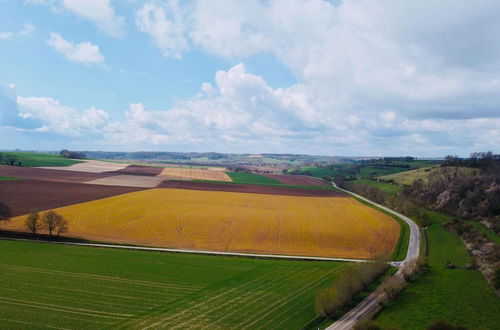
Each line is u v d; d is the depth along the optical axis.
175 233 76.81
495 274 48.91
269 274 53.75
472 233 77.38
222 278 51.59
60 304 41.19
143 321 38.03
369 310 42.56
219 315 40.03
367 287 49.81
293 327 37.91
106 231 75.62
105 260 57.19
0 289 44.44
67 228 71.88
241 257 62.62
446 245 72.81
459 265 60.09
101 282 48.22
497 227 78.44
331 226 87.94
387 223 92.88
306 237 77.94
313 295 46.22
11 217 80.56
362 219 97.06
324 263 60.28
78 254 59.50
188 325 37.53
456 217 95.88
